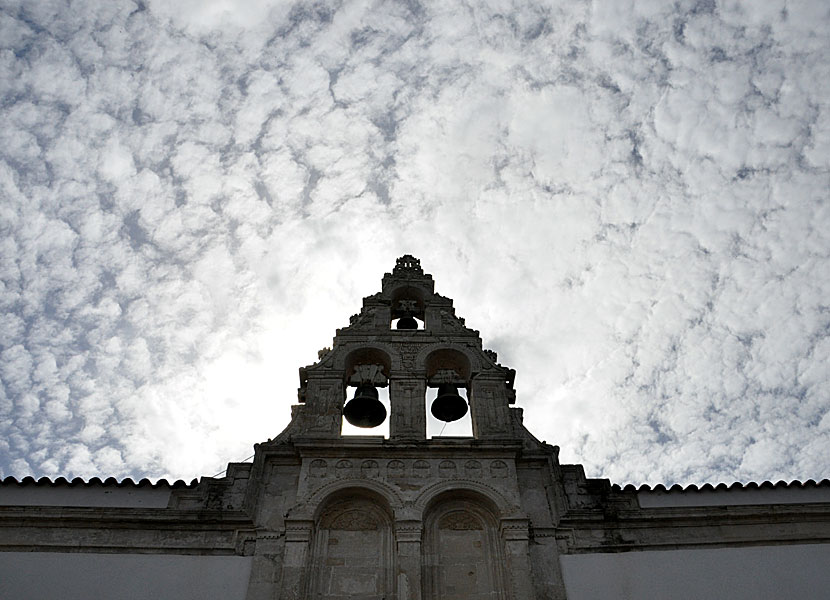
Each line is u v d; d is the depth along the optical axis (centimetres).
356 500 1733
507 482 1753
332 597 1549
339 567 1605
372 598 1550
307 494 1711
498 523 1684
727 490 1802
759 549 1662
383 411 1997
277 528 1672
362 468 1772
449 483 1741
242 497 1736
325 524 1689
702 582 1596
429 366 2080
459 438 1833
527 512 1717
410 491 1722
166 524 1672
